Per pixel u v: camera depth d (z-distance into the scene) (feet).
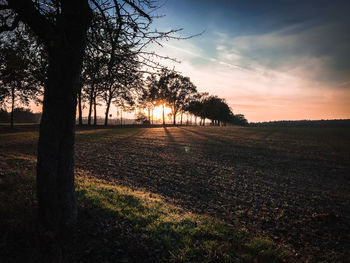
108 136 113.60
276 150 91.86
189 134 151.43
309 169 61.21
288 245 19.06
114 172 45.34
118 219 17.04
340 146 111.04
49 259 11.57
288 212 29.01
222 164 61.82
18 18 12.49
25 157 47.19
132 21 15.30
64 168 13.82
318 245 19.69
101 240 13.74
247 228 22.52
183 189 37.27
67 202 14.19
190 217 20.84
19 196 19.57
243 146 100.78
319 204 33.45
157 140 109.60
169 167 53.98
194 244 14.62
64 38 12.36
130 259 12.46
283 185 43.98
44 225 13.24
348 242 20.51
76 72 13.34
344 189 43.47
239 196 35.27
